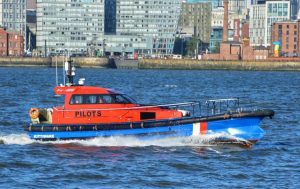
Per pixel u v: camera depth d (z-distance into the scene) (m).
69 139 106.56
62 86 108.19
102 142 105.81
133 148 104.75
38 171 92.25
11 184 85.38
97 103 107.06
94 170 92.38
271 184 86.38
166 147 105.50
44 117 109.19
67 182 86.62
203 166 95.38
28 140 110.25
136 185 85.44
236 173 91.81
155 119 106.50
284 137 122.19
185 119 105.25
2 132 125.00
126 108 106.88
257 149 107.62
